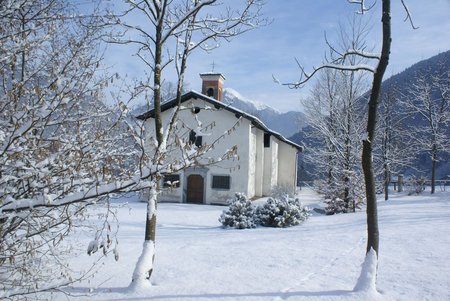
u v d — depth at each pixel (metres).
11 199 3.77
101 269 7.32
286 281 6.14
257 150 30.52
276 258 7.85
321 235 10.84
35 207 3.87
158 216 18.89
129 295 5.62
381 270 6.60
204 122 26.89
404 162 27.16
